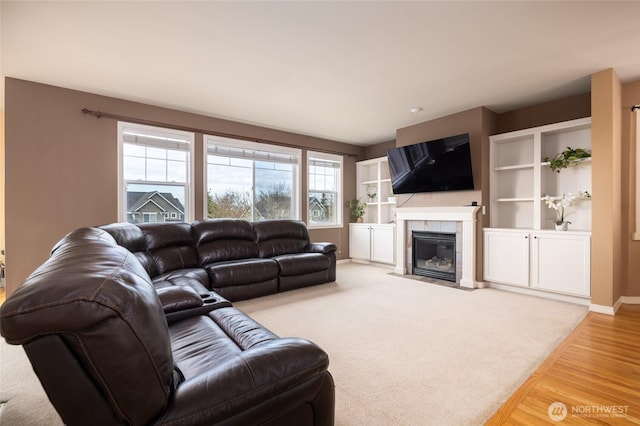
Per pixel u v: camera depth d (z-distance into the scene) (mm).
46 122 3445
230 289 3535
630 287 3426
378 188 6164
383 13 2219
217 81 3398
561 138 3936
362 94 3777
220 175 4844
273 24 2354
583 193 3588
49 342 652
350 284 4418
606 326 2754
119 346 702
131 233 3244
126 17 2254
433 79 3344
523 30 2432
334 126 5211
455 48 2705
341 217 6379
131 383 728
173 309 1911
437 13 2217
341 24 2354
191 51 2754
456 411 1595
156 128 4164
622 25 2359
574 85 3506
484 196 4242
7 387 1877
